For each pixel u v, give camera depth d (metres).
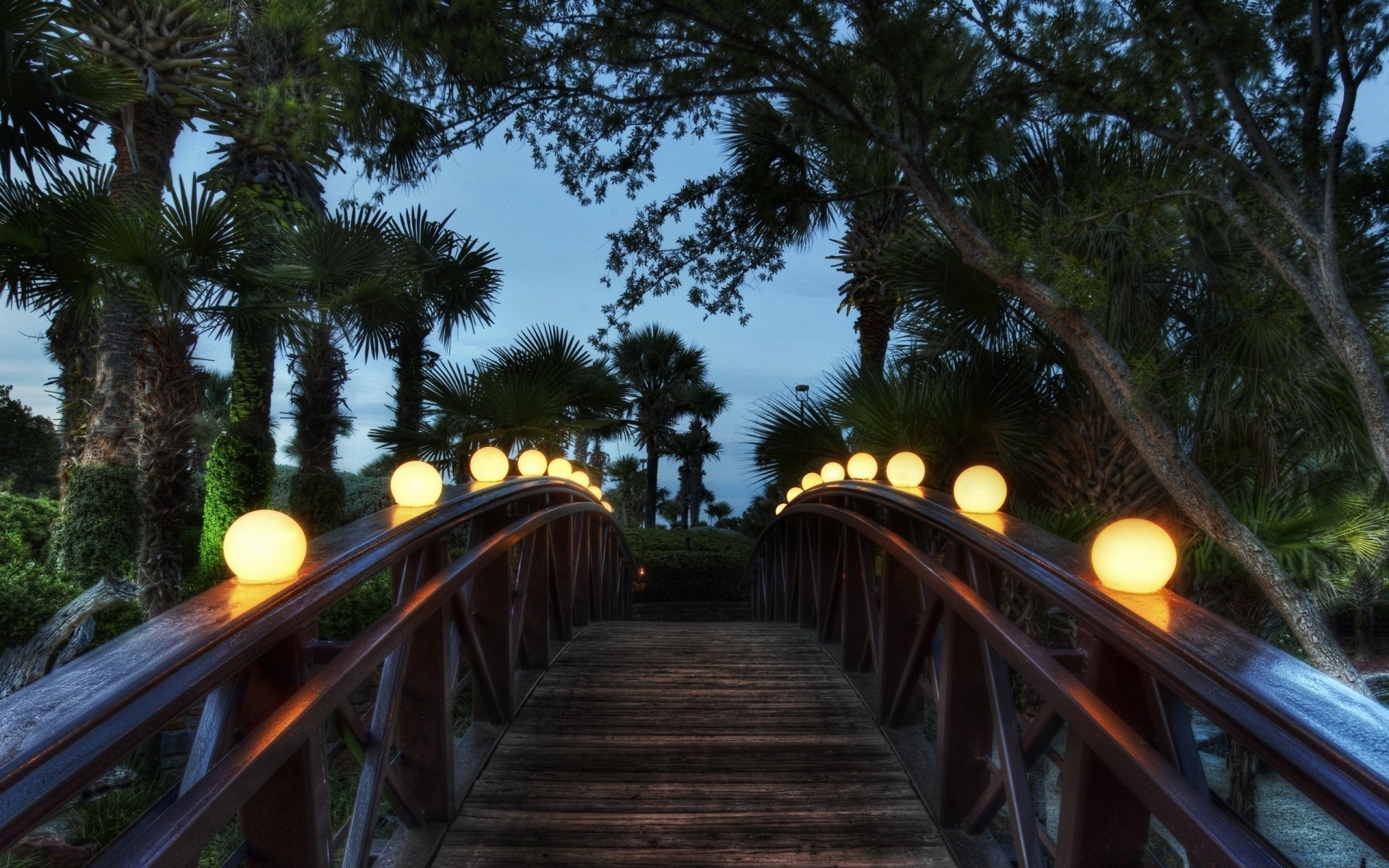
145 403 7.18
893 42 4.20
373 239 8.51
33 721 0.82
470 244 11.40
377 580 8.55
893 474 3.15
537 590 4.11
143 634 1.11
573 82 5.06
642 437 25.19
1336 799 0.83
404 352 10.74
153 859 0.86
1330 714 0.94
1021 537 1.94
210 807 0.98
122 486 9.10
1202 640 1.19
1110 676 1.53
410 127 4.76
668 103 5.39
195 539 11.04
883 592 3.27
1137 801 1.55
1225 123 4.04
